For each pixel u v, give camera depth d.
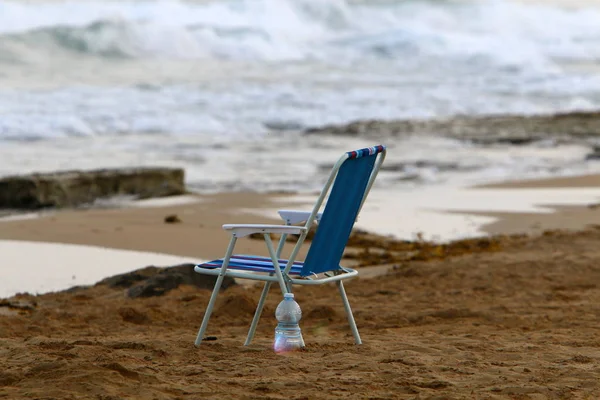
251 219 52.41
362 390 16.27
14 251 40.19
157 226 48.59
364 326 25.41
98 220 50.69
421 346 20.91
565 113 137.12
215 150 93.56
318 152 93.19
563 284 32.97
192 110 127.75
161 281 31.36
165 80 170.00
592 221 53.22
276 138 105.69
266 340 22.08
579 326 24.75
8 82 152.88
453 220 52.94
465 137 105.88
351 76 193.25
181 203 59.44
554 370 18.16
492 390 16.30
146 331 24.45
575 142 102.88
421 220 52.59
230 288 32.16
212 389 16.06
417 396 15.80
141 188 64.19
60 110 119.94
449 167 82.19
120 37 193.75
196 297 30.00
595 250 41.22
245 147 96.31
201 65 196.50
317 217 21.44
